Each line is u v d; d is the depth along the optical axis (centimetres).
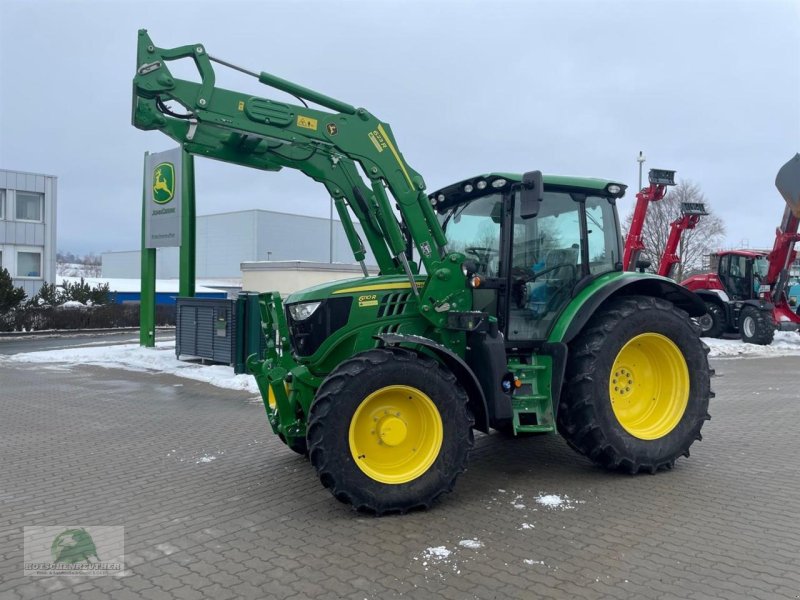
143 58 495
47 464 622
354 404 456
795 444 671
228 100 510
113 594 353
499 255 568
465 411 485
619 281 579
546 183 571
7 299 2461
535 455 632
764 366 1394
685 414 578
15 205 3312
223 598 346
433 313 527
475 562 385
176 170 1467
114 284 4616
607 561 384
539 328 575
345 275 2469
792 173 1495
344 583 361
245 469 598
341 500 459
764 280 1861
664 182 1608
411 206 534
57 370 1362
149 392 1070
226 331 1283
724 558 387
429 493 469
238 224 5100
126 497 519
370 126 539
